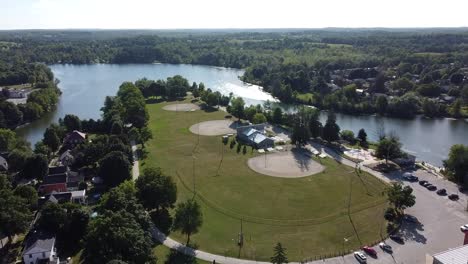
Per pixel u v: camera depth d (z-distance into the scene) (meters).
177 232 106.06
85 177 144.00
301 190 132.62
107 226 86.88
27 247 94.88
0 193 105.00
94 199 125.88
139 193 113.00
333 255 95.38
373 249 96.75
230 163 158.62
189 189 133.88
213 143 184.62
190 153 170.75
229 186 136.25
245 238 103.50
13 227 99.25
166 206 117.50
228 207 120.88
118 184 134.12
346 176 144.50
